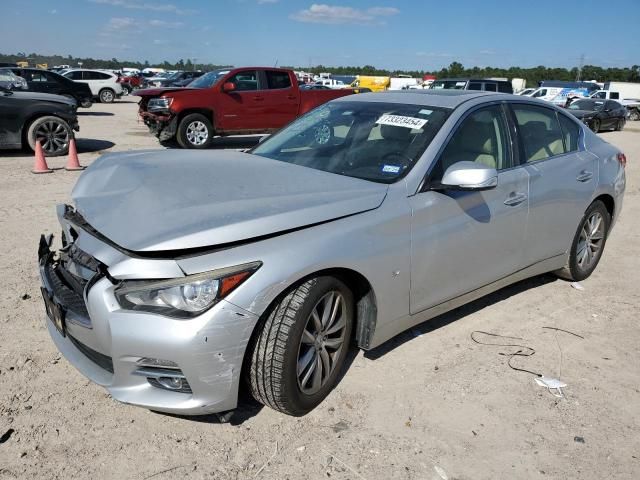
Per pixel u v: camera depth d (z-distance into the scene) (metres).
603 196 4.86
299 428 2.86
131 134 15.91
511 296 4.65
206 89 12.87
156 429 2.81
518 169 3.96
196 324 2.41
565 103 26.08
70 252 2.89
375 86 44.09
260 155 3.96
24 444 2.66
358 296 3.15
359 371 3.39
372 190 3.13
